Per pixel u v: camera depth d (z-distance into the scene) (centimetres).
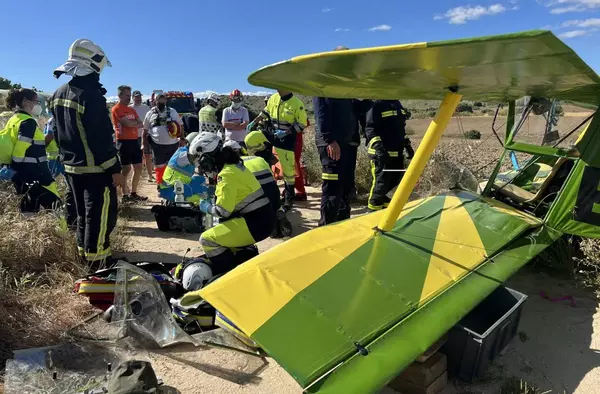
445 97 301
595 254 422
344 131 511
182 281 394
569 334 359
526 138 441
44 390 274
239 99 852
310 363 217
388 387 294
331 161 515
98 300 367
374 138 568
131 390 254
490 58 204
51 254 446
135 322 340
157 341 335
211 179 427
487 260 329
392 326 249
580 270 439
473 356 293
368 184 824
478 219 387
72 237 466
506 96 382
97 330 343
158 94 794
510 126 450
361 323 246
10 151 527
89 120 408
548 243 377
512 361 326
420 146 309
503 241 360
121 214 684
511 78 254
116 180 442
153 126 786
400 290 276
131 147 756
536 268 476
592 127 392
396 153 579
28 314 349
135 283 351
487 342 297
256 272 277
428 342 242
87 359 311
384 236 328
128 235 573
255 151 674
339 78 270
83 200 433
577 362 325
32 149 534
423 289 281
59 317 355
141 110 984
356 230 338
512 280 454
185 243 566
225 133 866
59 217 482
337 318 247
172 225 611
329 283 272
